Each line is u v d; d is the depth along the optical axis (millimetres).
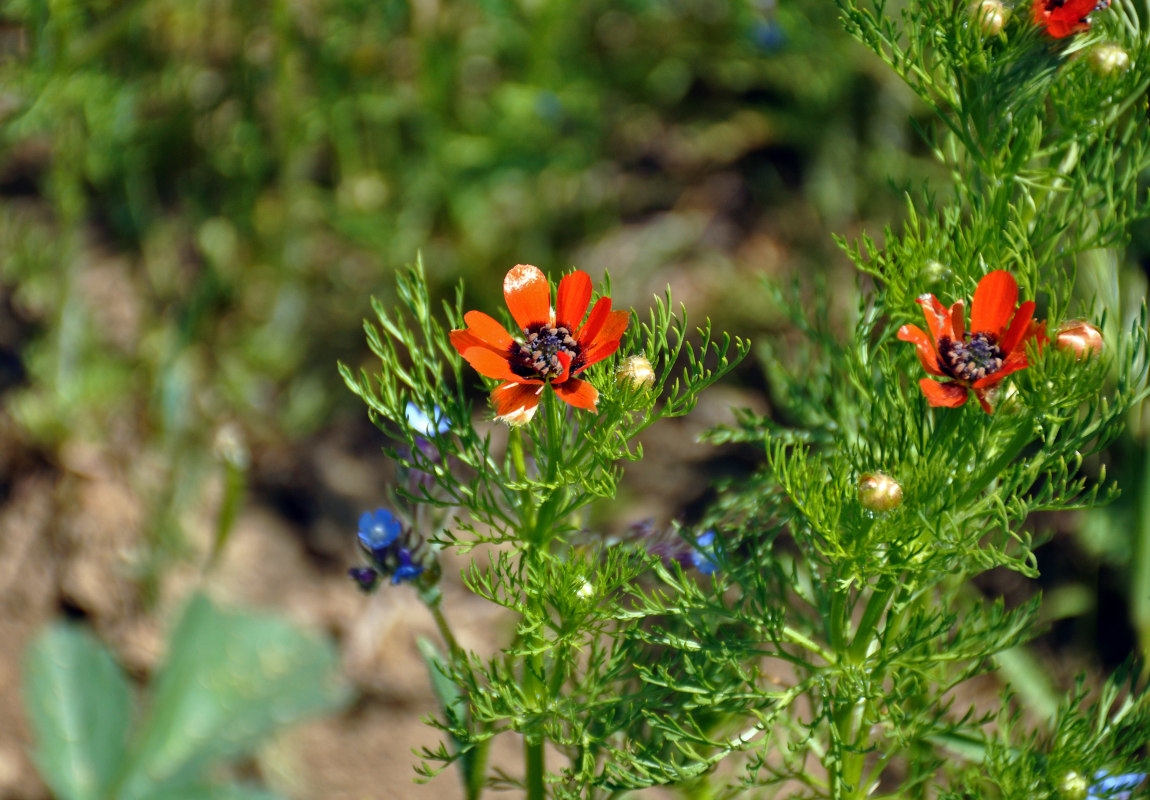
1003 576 653
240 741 621
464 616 671
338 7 802
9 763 636
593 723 531
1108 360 492
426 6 812
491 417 507
